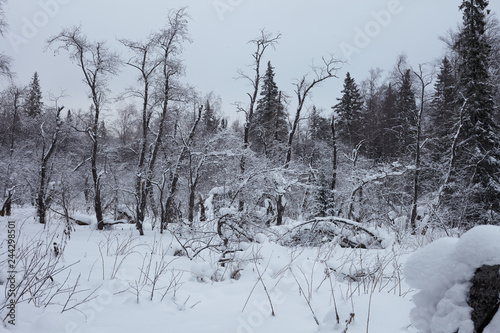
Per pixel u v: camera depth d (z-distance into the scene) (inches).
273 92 1079.0
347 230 348.5
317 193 532.7
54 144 600.1
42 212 555.8
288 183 561.0
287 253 247.8
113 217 692.1
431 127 914.7
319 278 193.9
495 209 613.9
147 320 137.3
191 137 588.7
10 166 710.5
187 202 701.3
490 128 661.3
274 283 181.6
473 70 685.3
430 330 65.1
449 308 60.7
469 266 61.2
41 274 174.4
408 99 1103.6
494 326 55.1
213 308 153.5
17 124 914.7
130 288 173.8
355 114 1224.2
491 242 59.5
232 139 608.1
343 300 145.9
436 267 65.7
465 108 655.8
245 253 245.4
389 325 106.6
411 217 588.1
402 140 986.1
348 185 635.5
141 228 520.7
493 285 57.1
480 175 644.1
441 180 691.4
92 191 748.6
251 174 503.8
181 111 633.6
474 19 703.1
